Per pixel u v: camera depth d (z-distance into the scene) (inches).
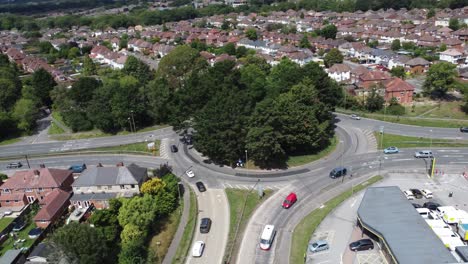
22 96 7047.2
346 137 4923.7
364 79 6505.9
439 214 3203.7
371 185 3796.8
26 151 5329.7
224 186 3976.4
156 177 4025.6
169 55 6555.1
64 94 6235.2
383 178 3922.2
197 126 4434.1
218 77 5398.6
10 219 3698.3
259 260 2901.1
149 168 4493.1
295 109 4360.2
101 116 5526.6
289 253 2947.8
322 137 4549.7
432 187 3708.2
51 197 3759.8
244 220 3403.1
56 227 3511.3
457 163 4114.2
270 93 5260.8
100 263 2886.3
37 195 3956.7
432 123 5172.2
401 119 5374.0
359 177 3969.0
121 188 3821.4
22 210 3784.5
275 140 4037.9
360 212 3105.3
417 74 7460.6
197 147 4471.0
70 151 5157.5
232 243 3110.2
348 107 5959.6
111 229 3196.4
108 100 5698.8
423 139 4709.6
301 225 3267.7
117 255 3078.2
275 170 4224.9
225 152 4279.0
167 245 3169.3
